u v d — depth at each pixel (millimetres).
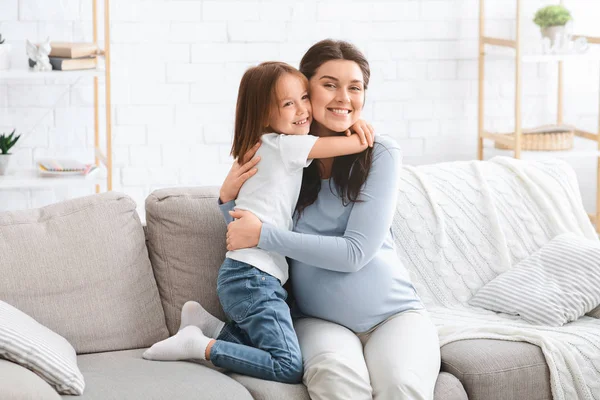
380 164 2555
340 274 2529
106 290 2582
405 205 3000
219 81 4590
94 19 4348
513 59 4879
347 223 2547
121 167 4555
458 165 3184
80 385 2168
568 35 4535
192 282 2701
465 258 2988
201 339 2434
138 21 4445
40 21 4336
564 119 5020
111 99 4488
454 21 4793
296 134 2570
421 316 2557
